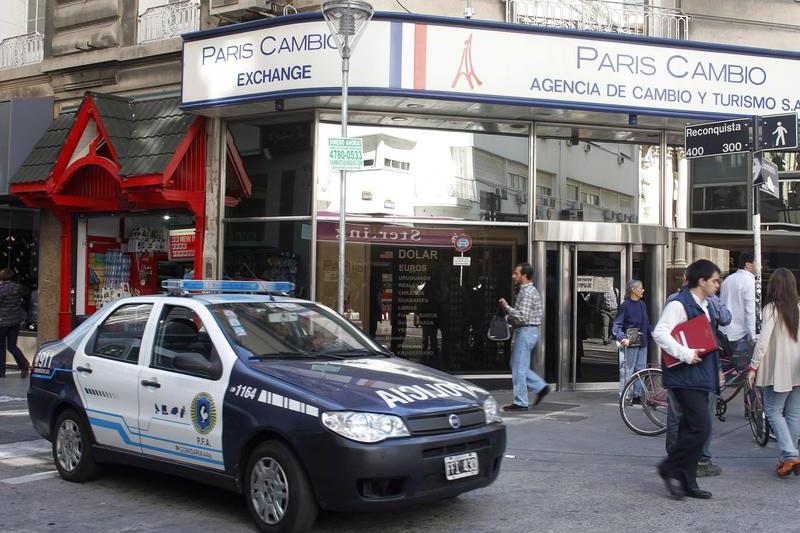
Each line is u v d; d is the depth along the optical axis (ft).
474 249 41.37
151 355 20.99
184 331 20.76
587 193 42.57
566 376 41.42
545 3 41.32
